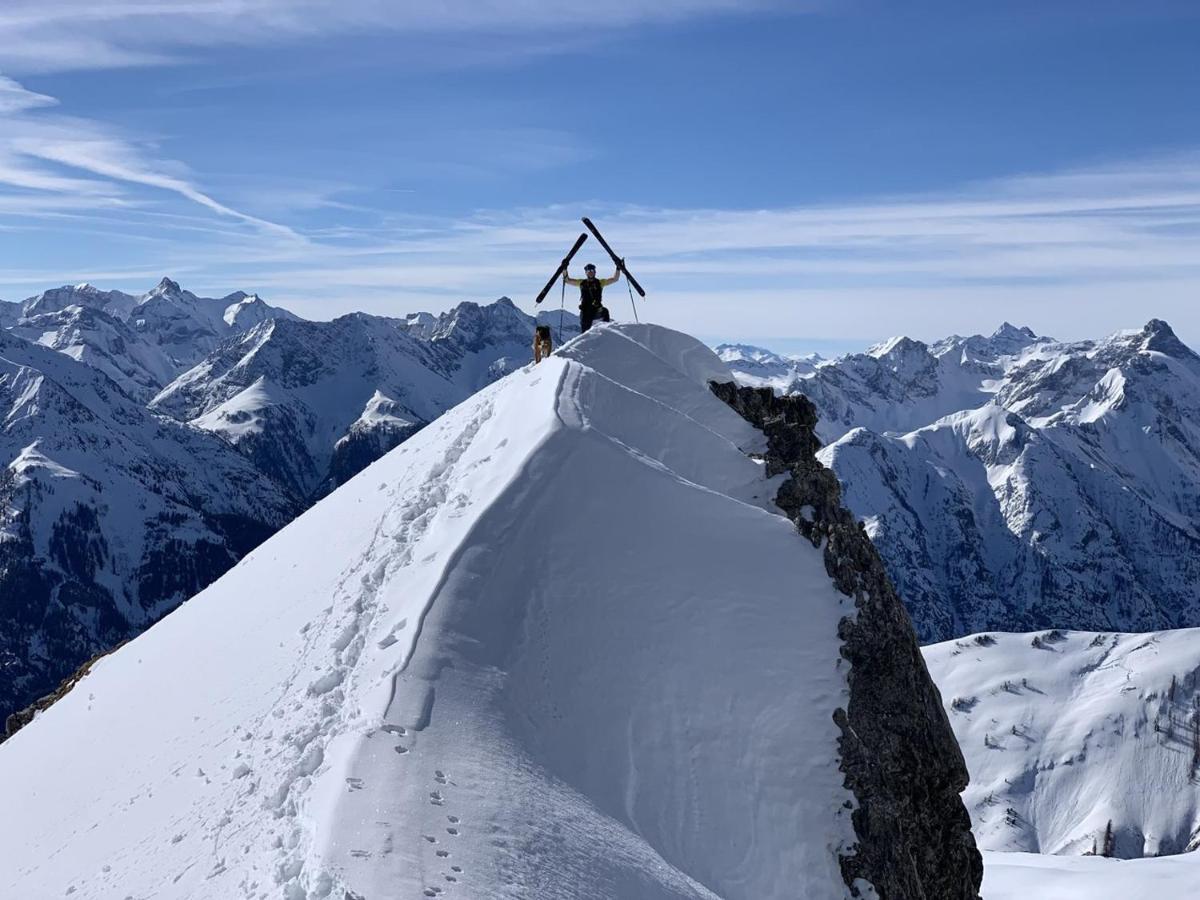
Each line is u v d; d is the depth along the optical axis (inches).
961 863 799.1
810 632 838.5
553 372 1077.8
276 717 756.6
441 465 1088.8
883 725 794.8
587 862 586.6
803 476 1004.6
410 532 919.0
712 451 1037.8
